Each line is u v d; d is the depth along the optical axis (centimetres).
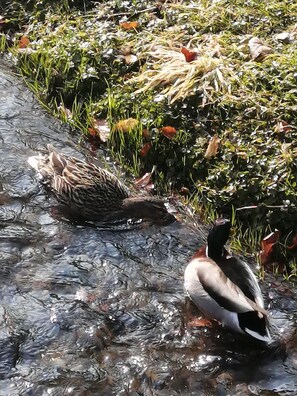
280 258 196
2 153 226
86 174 210
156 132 226
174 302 179
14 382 156
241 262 177
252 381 161
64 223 203
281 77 232
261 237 200
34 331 168
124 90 243
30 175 218
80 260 191
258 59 242
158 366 163
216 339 170
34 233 198
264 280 189
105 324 172
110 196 207
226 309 165
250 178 207
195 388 158
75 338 168
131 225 204
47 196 212
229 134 218
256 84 231
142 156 227
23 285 181
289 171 205
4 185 214
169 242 199
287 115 219
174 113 229
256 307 159
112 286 183
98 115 241
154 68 246
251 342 169
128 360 164
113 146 233
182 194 217
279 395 158
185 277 177
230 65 240
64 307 175
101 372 160
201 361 165
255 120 220
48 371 159
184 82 234
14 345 164
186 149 221
